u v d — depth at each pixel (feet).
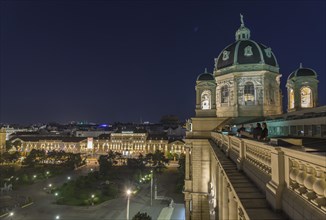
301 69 136.15
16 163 500.74
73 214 224.74
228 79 157.99
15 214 223.30
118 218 215.10
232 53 159.63
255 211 24.07
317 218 16.38
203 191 133.08
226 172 42.29
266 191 27.07
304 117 76.64
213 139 119.65
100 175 337.93
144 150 601.21
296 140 24.44
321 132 63.98
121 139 624.59
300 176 19.65
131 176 377.71
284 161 23.32
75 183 292.81
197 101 146.82
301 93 134.00
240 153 43.19
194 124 143.54
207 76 147.33
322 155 16.14
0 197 271.08
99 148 631.56
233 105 153.69
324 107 70.23
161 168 421.18
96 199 255.50
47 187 315.78
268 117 120.67
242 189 31.86
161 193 297.12
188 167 144.25
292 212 20.81
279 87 166.30
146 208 242.58
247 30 174.81
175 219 211.82
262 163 31.01
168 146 591.78
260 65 152.15
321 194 16.60
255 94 152.25
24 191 302.25
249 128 111.14
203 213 132.05
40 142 638.94
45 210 234.79
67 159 473.67
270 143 26.66
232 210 38.45
